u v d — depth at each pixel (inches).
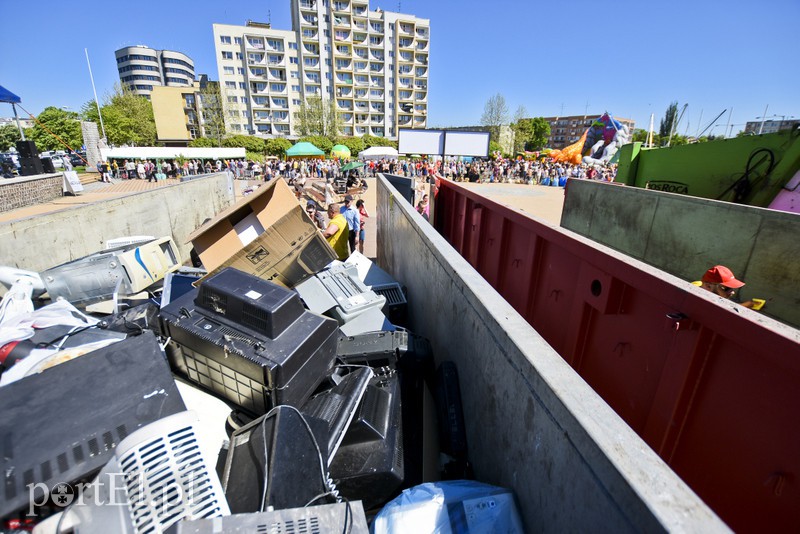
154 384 65.2
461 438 82.9
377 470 66.2
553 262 109.0
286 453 55.9
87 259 145.1
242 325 80.0
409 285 164.6
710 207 144.7
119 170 1411.2
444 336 105.0
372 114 3715.6
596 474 38.8
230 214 134.0
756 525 49.5
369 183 1202.0
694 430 59.8
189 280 130.6
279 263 140.1
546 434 49.4
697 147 191.0
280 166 1449.3
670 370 62.9
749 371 50.2
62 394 62.6
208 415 79.4
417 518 53.7
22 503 46.4
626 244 195.6
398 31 3543.3
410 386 98.0
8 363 89.5
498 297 77.1
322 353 83.4
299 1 3240.7
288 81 3403.1
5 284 132.2
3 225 153.6
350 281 130.1
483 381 74.2
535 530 51.7
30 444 53.1
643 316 71.1
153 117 2891.2
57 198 661.9
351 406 73.7
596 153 1683.1
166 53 5334.6
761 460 48.4
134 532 40.7
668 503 32.1
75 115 2758.4
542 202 771.4
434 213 305.0
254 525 41.8
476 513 54.5
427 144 816.9
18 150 658.8
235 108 2928.2
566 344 99.1
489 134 807.7
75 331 99.9
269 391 71.9
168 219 305.9
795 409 44.1
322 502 57.9
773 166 153.9
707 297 55.9
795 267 112.7
